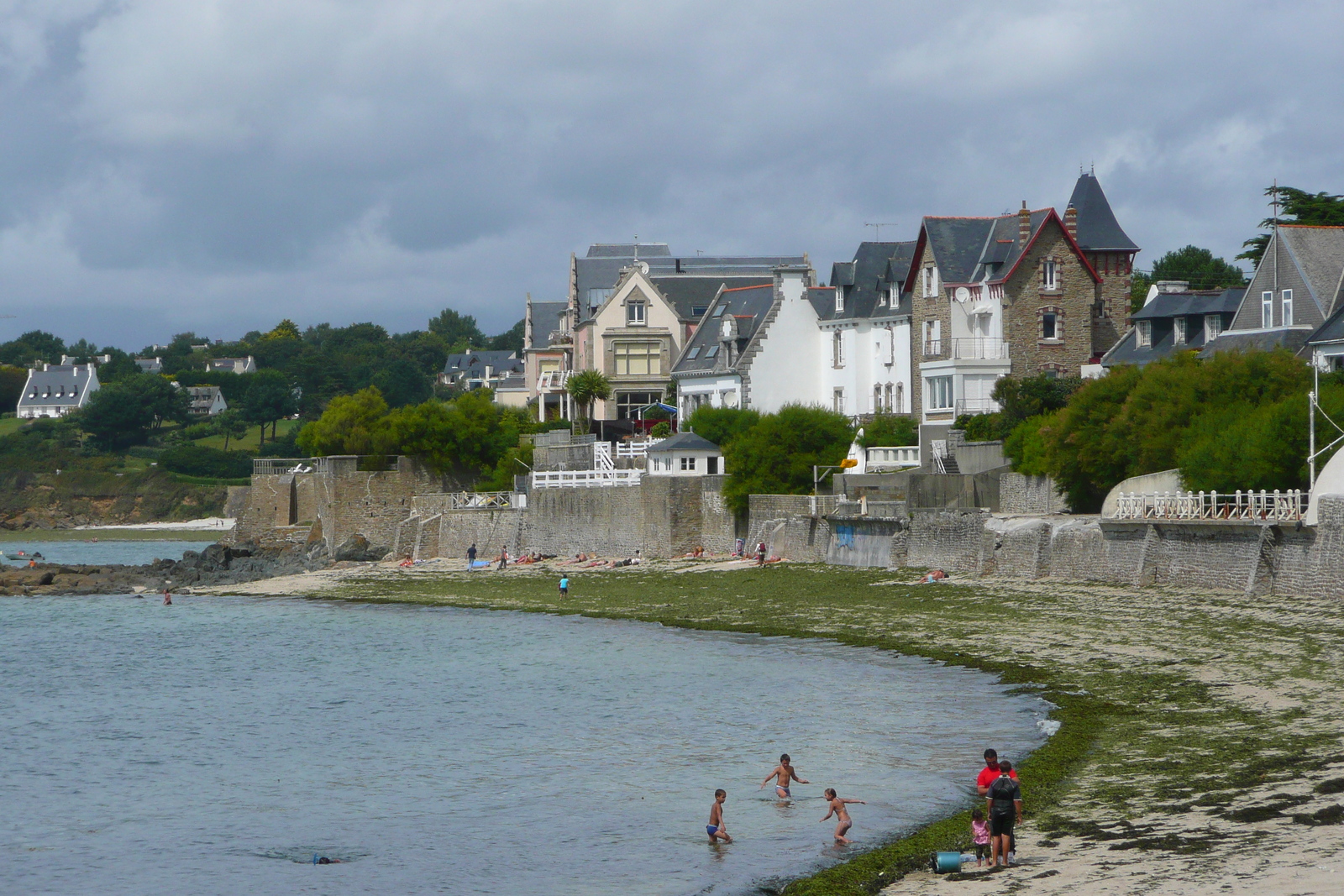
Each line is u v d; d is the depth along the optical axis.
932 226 94.06
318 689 55.75
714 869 30.08
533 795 37.12
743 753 40.34
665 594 76.81
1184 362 66.12
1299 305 71.62
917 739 40.38
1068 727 39.00
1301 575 49.94
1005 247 92.06
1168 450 62.25
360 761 42.28
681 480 89.12
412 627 74.88
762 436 85.69
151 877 31.58
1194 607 52.25
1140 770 33.34
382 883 30.47
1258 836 26.75
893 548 72.00
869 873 28.19
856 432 89.19
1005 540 65.50
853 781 36.28
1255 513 52.78
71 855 33.38
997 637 54.19
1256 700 39.19
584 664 58.16
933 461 80.50
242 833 34.81
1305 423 54.50
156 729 48.56
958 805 33.47
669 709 47.38
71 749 45.34
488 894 29.42
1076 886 24.89
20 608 92.00
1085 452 66.75
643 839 32.62
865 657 54.50
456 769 40.59
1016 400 80.44
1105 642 50.12
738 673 53.50
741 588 74.25
